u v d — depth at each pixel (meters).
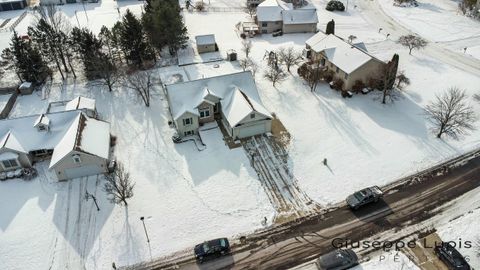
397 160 45.12
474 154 45.69
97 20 87.62
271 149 47.06
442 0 98.62
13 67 66.25
